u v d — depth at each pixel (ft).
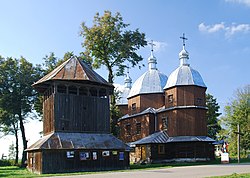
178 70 184.85
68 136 128.26
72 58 143.54
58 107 130.00
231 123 238.27
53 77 130.52
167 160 176.45
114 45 180.14
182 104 177.68
